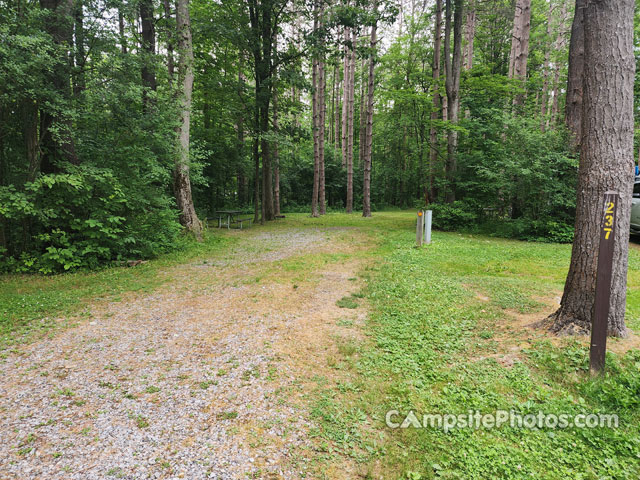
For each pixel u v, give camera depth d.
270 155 19.84
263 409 2.90
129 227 8.72
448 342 4.22
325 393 3.17
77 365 3.61
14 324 4.68
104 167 8.31
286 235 13.70
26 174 7.52
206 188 22.05
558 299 5.49
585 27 3.83
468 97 17.20
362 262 8.77
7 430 2.59
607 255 3.24
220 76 16.44
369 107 21.39
